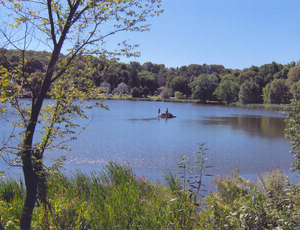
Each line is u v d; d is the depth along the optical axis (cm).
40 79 406
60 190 616
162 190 666
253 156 1764
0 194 619
